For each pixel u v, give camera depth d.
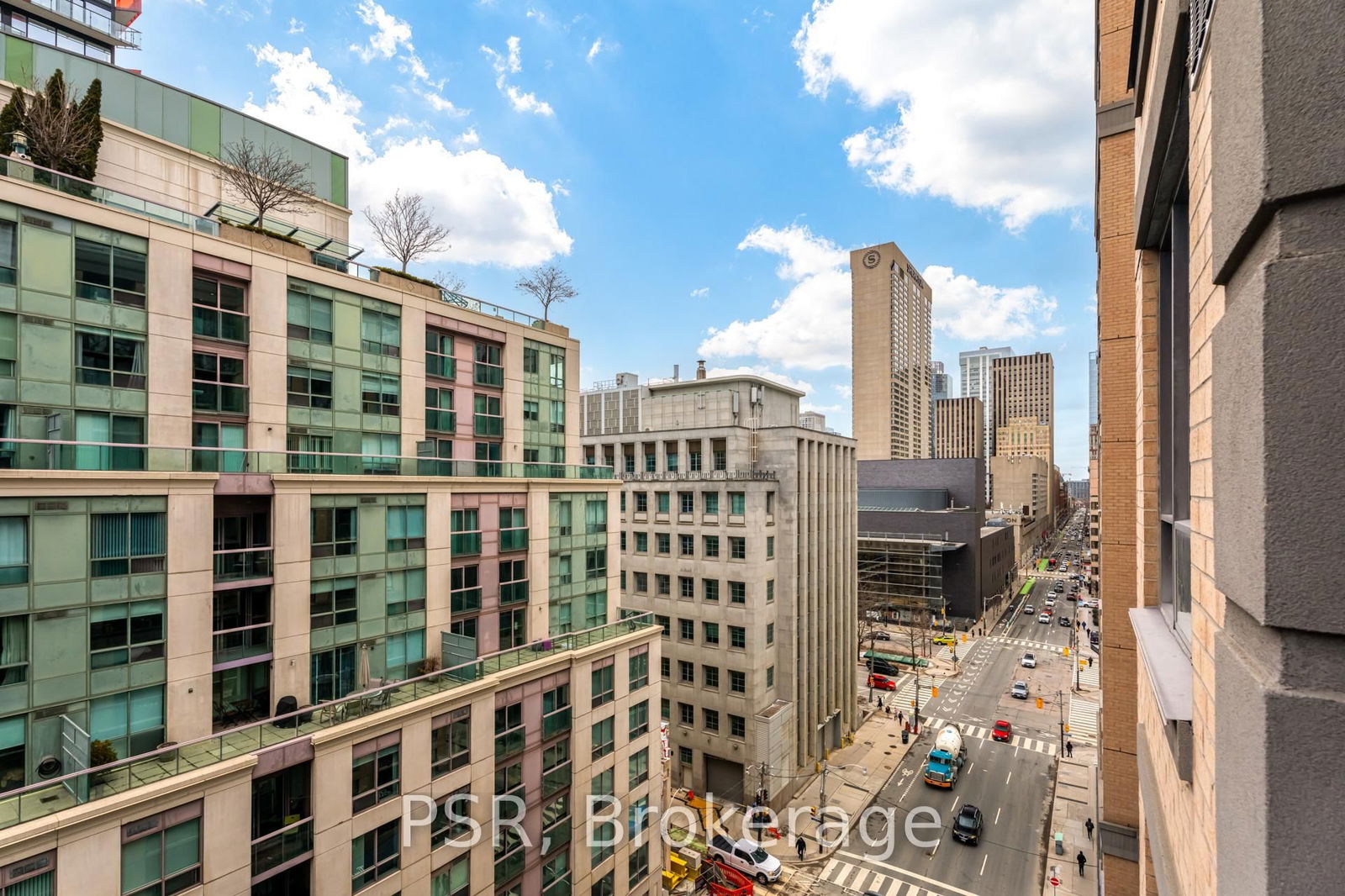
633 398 111.69
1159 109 7.14
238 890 16.98
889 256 174.62
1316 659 2.93
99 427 17.33
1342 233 2.87
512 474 29.52
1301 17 2.91
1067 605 113.38
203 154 25.27
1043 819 42.31
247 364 20.53
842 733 55.62
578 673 28.34
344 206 30.84
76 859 14.45
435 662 24.16
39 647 15.48
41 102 19.45
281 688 19.89
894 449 177.75
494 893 24.23
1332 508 2.78
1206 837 5.52
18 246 16.16
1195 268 5.84
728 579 45.59
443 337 27.16
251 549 19.44
